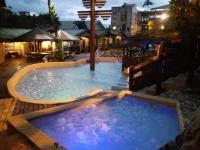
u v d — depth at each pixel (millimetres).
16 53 27531
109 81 16625
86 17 20656
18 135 5621
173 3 11383
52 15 29359
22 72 17453
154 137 7145
